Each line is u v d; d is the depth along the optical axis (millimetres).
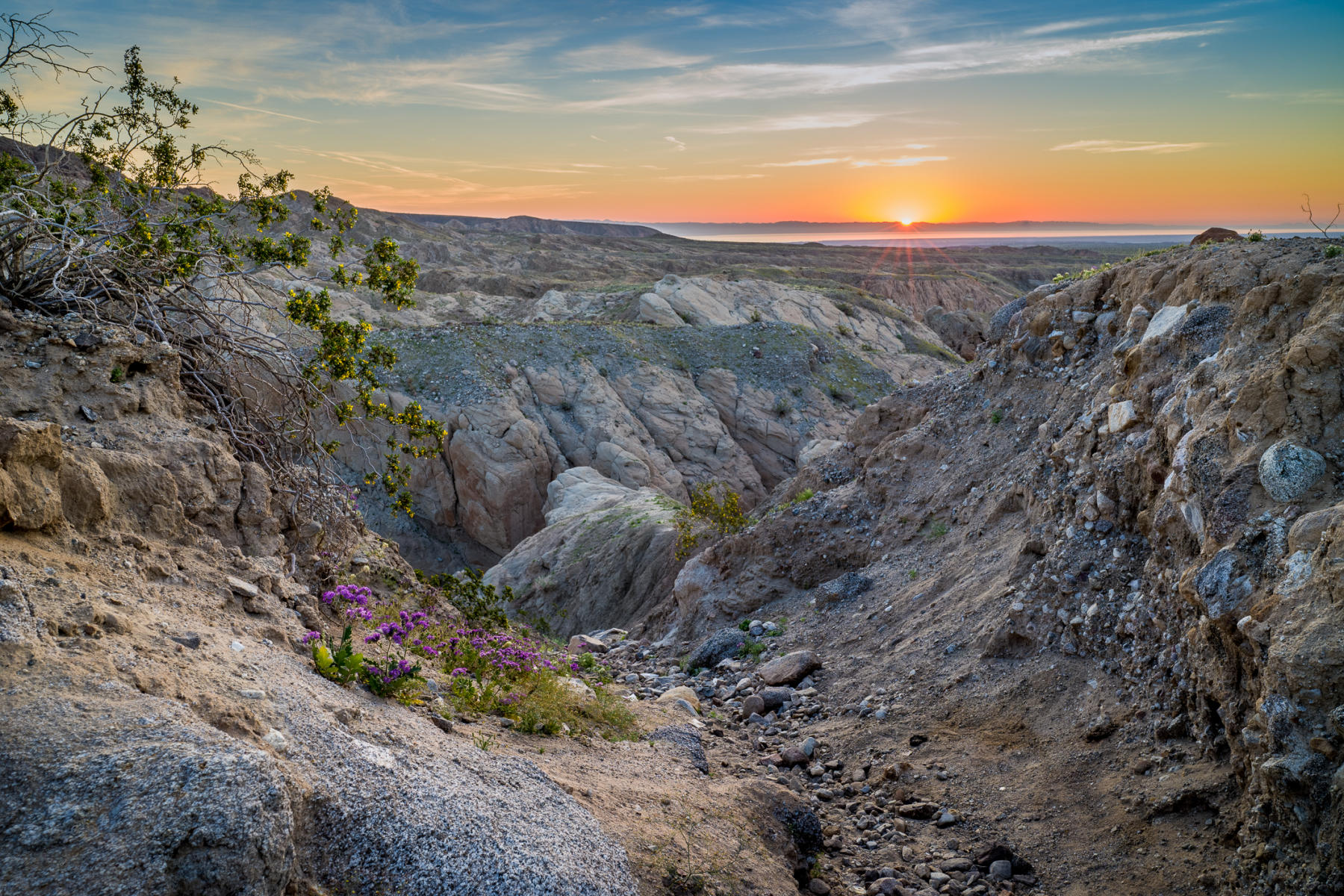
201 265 7309
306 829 3289
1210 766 5898
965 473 12961
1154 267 11094
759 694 10000
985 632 9062
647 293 84375
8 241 5723
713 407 63250
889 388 70812
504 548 52438
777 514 15594
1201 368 7484
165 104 8109
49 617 3561
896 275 161875
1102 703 7230
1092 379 11227
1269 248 9000
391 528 52188
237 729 3467
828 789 7348
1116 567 7996
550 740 5953
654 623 17625
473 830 3719
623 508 30234
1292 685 4551
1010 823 6344
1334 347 5824
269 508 6176
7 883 2531
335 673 4773
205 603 4703
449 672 6574
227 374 6801
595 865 4035
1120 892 5340
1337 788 4211
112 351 5617
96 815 2736
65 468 4453
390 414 9016
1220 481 6074
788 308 88188
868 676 9680
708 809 5445
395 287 9148
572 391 59156
